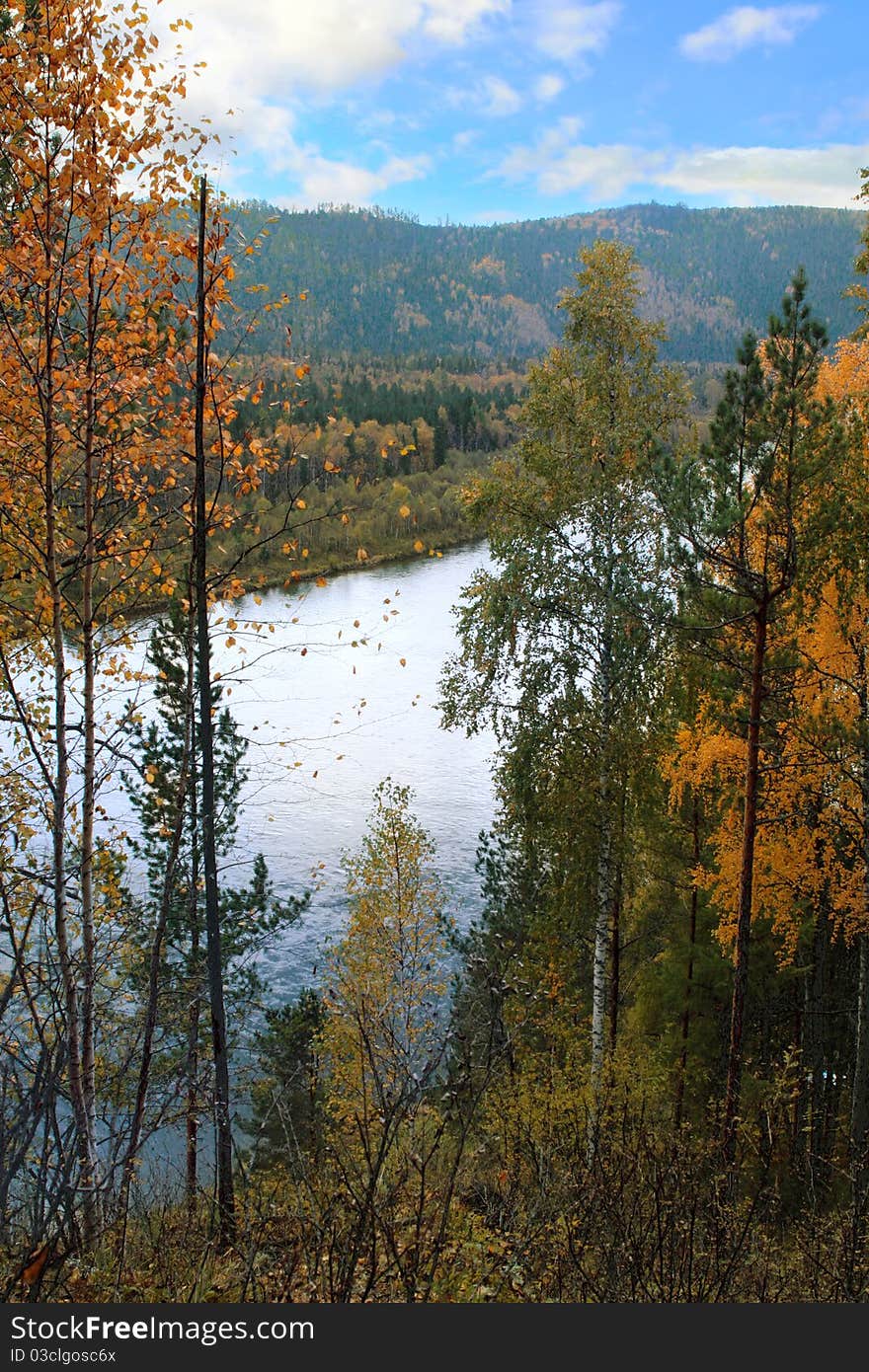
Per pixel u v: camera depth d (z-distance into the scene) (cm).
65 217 614
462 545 8400
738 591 1031
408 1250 433
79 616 694
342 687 4659
